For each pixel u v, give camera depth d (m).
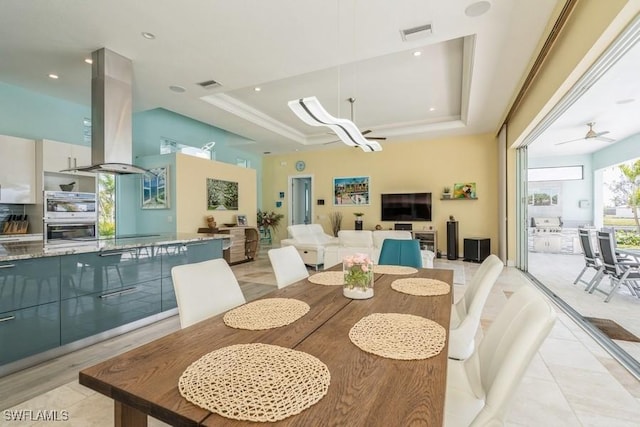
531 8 2.74
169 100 4.89
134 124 6.44
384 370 0.95
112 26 2.96
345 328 1.31
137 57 3.54
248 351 1.08
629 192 6.58
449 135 7.54
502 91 4.67
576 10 2.69
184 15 2.81
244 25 2.97
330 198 9.14
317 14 2.81
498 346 1.15
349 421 0.71
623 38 2.27
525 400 1.90
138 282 3.12
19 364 2.28
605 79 3.87
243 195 7.90
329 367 0.97
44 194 4.30
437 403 0.78
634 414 1.75
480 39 3.24
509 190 6.28
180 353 1.08
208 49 3.40
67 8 2.68
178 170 6.08
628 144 6.55
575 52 2.74
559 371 2.23
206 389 0.84
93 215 4.86
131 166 3.54
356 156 8.80
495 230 7.32
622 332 2.94
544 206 8.71
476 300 1.77
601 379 2.12
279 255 2.42
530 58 3.66
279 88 5.12
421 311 1.54
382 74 4.61
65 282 2.54
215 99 5.24
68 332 2.55
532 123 4.45
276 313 1.50
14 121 4.41
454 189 7.67
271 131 7.00
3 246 2.80
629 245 5.89
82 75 3.99
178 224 6.05
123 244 2.99
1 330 2.18
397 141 8.14
